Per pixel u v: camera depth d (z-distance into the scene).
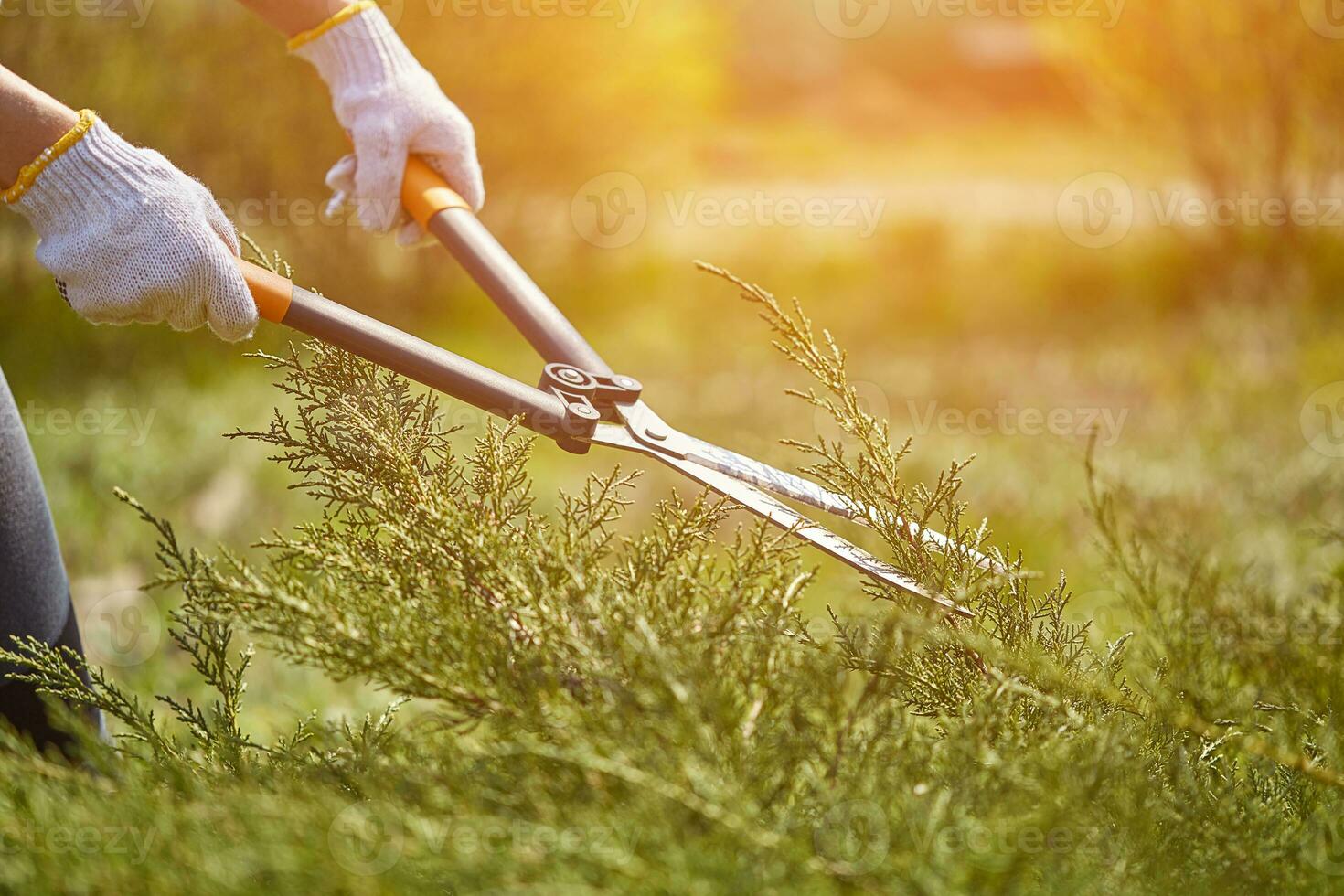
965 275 7.72
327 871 1.79
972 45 18.81
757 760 1.85
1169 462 4.31
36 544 2.19
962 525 3.66
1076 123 17.75
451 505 2.00
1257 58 7.09
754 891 1.79
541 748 1.84
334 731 2.06
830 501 2.11
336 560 1.99
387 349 2.08
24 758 1.95
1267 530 3.46
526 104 7.54
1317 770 1.98
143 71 6.35
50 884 1.81
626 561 2.01
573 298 7.56
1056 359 6.33
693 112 8.59
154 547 3.59
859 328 6.91
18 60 5.95
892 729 1.91
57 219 2.09
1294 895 1.88
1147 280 7.69
